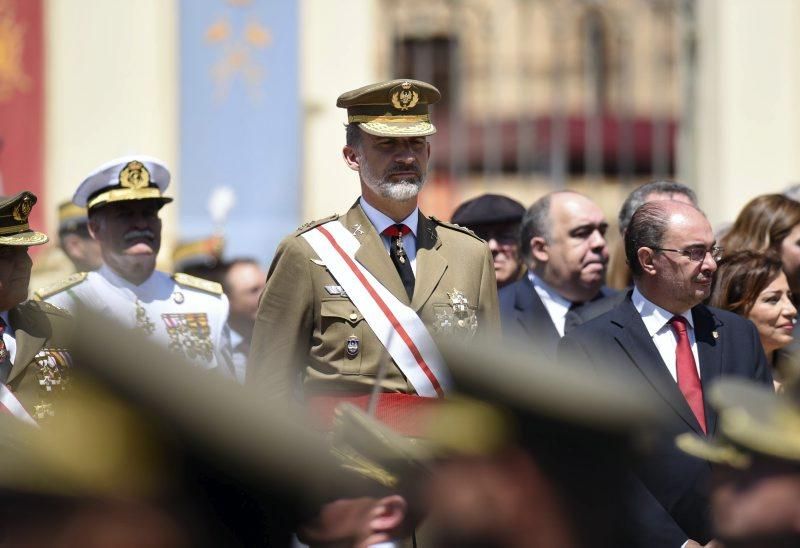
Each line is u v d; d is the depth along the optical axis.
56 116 34.31
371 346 15.42
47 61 34.41
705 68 38.25
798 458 8.11
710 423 15.49
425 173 16.11
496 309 16.34
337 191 34.53
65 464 7.62
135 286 18.39
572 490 7.91
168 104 34.38
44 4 34.44
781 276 18.41
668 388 15.58
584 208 20.31
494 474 7.98
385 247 15.95
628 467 7.89
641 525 13.00
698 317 16.33
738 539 8.33
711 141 37.91
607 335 16.02
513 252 22.19
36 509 7.69
